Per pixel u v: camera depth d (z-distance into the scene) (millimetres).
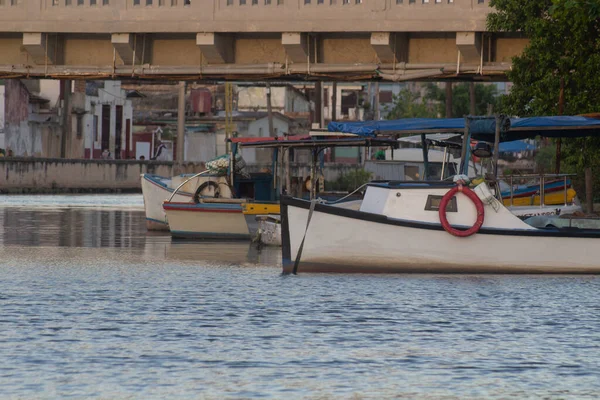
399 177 121938
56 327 40688
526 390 32000
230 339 38719
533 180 94750
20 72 88562
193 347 37312
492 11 79750
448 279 55969
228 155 88312
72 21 86375
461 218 57031
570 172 102688
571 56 78312
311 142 82062
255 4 83500
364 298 49031
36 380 32406
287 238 57344
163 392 31234
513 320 43594
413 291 51438
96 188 197875
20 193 176750
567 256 57688
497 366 35000
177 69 86438
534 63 79875
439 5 80375
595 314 45219
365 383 32562
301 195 91750
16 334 39188
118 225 101375
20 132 198375
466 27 79875
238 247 78062
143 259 67500
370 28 81062
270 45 85688
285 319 43125
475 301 48594
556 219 61062
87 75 88062
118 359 35250
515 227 57344
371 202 58656
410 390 31812
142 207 138625
